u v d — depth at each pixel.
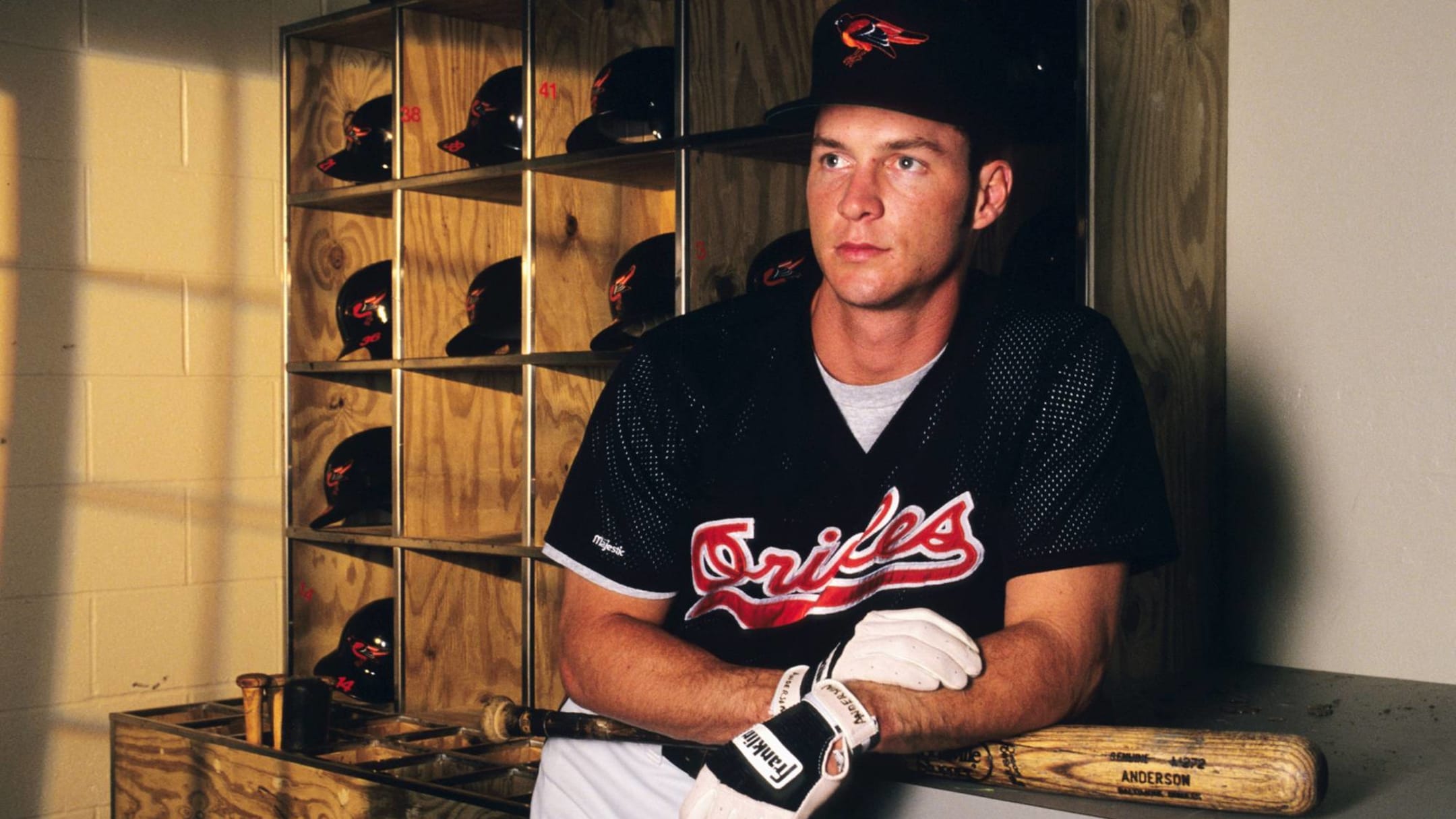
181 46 3.12
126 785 2.78
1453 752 1.60
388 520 3.23
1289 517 2.34
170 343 3.10
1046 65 2.15
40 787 2.89
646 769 1.55
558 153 2.75
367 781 2.29
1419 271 2.20
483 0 2.84
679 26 2.36
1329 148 2.30
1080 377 1.43
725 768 1.20
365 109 3.03
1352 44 2.27
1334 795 1.33
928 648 1.28
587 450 1.58
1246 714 1.91
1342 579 2.28
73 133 2.95
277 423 3.29
